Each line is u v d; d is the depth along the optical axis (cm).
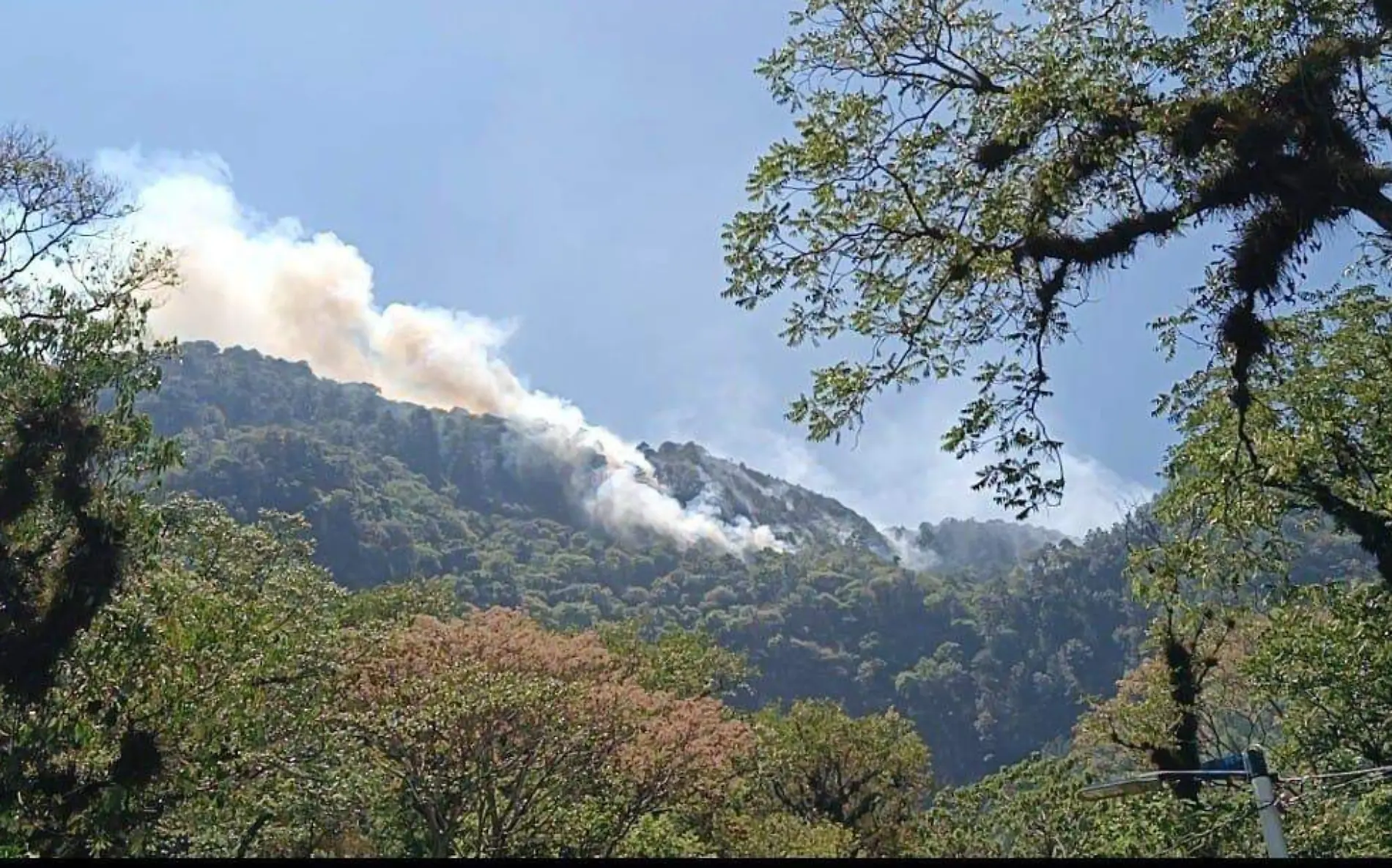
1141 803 1978
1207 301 1191
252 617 1553
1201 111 1048
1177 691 2589
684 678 4166
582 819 2627
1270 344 1234
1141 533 1795
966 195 1148
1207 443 1580
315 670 2083
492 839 2472
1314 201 1012
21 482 1391
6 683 1333
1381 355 1652
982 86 1134
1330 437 1570
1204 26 1066
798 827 3162
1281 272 1110
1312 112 1021
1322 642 1894
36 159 1630
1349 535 1819
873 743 4131
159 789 1468
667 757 2667
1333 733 1970
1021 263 1141
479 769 2445
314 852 2436
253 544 2466
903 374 1177
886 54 1136
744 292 1155
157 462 1476
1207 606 1630
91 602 1380
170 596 1472
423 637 2575
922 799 4319
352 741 2295
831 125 1130
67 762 1359
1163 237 1110
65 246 1645
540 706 2488
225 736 1530
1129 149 1088
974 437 1147
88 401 1466
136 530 1445
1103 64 1075
